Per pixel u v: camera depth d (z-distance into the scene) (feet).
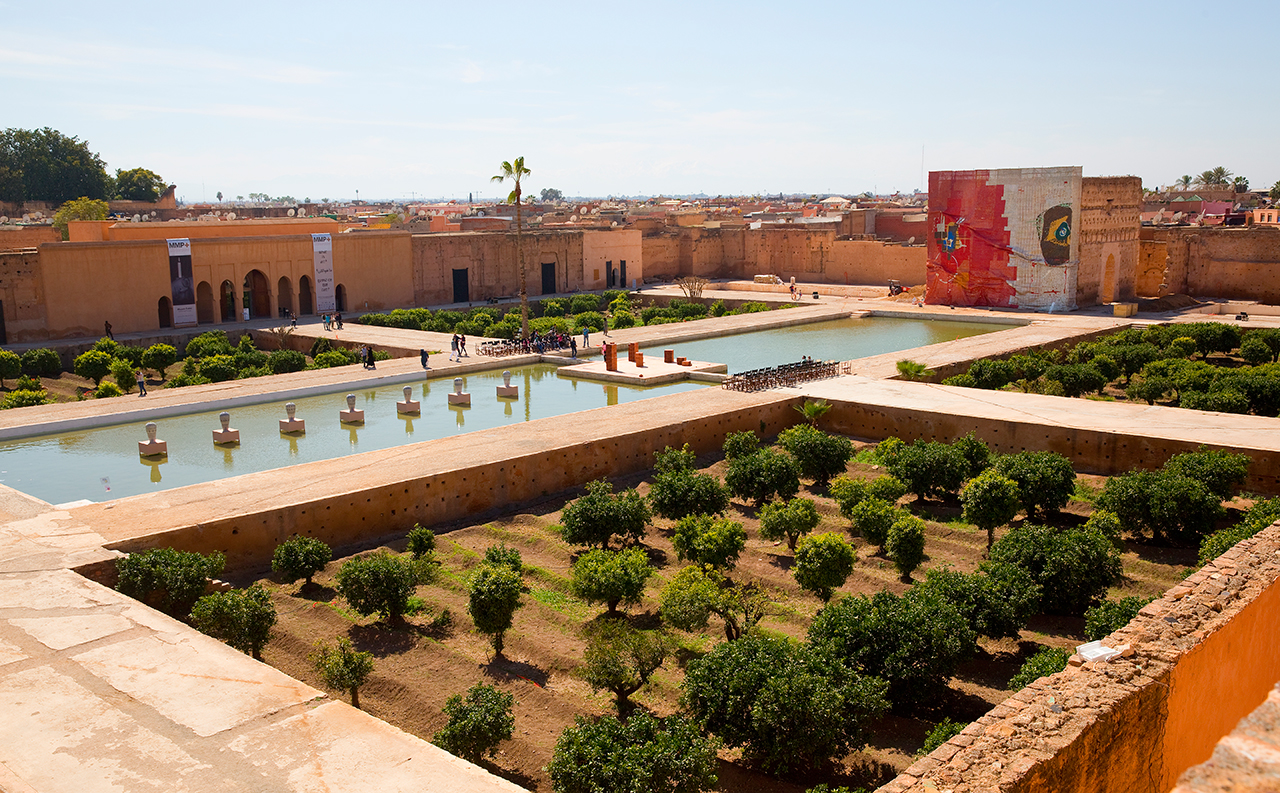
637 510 76.64
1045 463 81.82
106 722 39.70
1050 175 192.03
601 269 258.98
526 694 56.49
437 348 157.38
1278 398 110.11
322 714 40.27
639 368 142.72
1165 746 31.94
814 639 55.42
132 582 61.98
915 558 69.82
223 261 188.75
